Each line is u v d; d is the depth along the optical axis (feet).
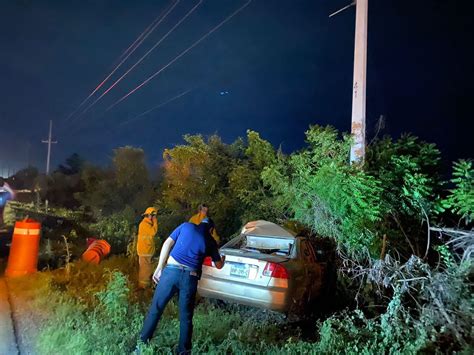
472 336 16.11
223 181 39.50
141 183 60.64
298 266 22.03
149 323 16.52
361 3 26.91
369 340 17.12
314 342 19.42
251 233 25.62
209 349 16.53
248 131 36.45
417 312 20.02
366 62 26.81
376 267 22.50
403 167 25.13
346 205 24.14
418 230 25.67
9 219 81.35
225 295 21.83
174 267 16.70
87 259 34.30
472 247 19.06
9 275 30.58
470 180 20.80
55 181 104.27
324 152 25.66
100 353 15.44
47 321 19.95
